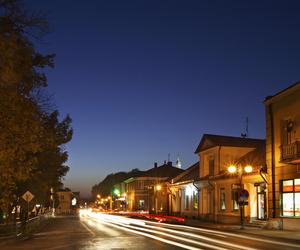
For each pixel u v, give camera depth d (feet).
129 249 62.90
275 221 104.17
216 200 146.72
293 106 103.65
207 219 154.92
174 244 69.56
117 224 142.92
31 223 115.24
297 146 97.09
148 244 70.13
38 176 107.34
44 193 143.13
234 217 132.36
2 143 51.98
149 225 134.21
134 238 82.84
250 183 123.75
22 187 104.01
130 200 348.18
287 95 106.01
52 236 93.50
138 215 234.17
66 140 109.50
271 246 66.08
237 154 152.15
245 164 130.11
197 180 163.32
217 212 145.48
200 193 163.73
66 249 64.90
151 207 250.98
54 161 112.16
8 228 93.76
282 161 101.81
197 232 98.99
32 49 52.21
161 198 239.50
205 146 159.43
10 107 51.11
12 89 52.24
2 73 47.88
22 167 57.31
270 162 110.32
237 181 128.98
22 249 66.74
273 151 109.81
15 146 52.85
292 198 101.55
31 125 54.24
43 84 58.95
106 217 220.23
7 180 57.62
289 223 100.94
